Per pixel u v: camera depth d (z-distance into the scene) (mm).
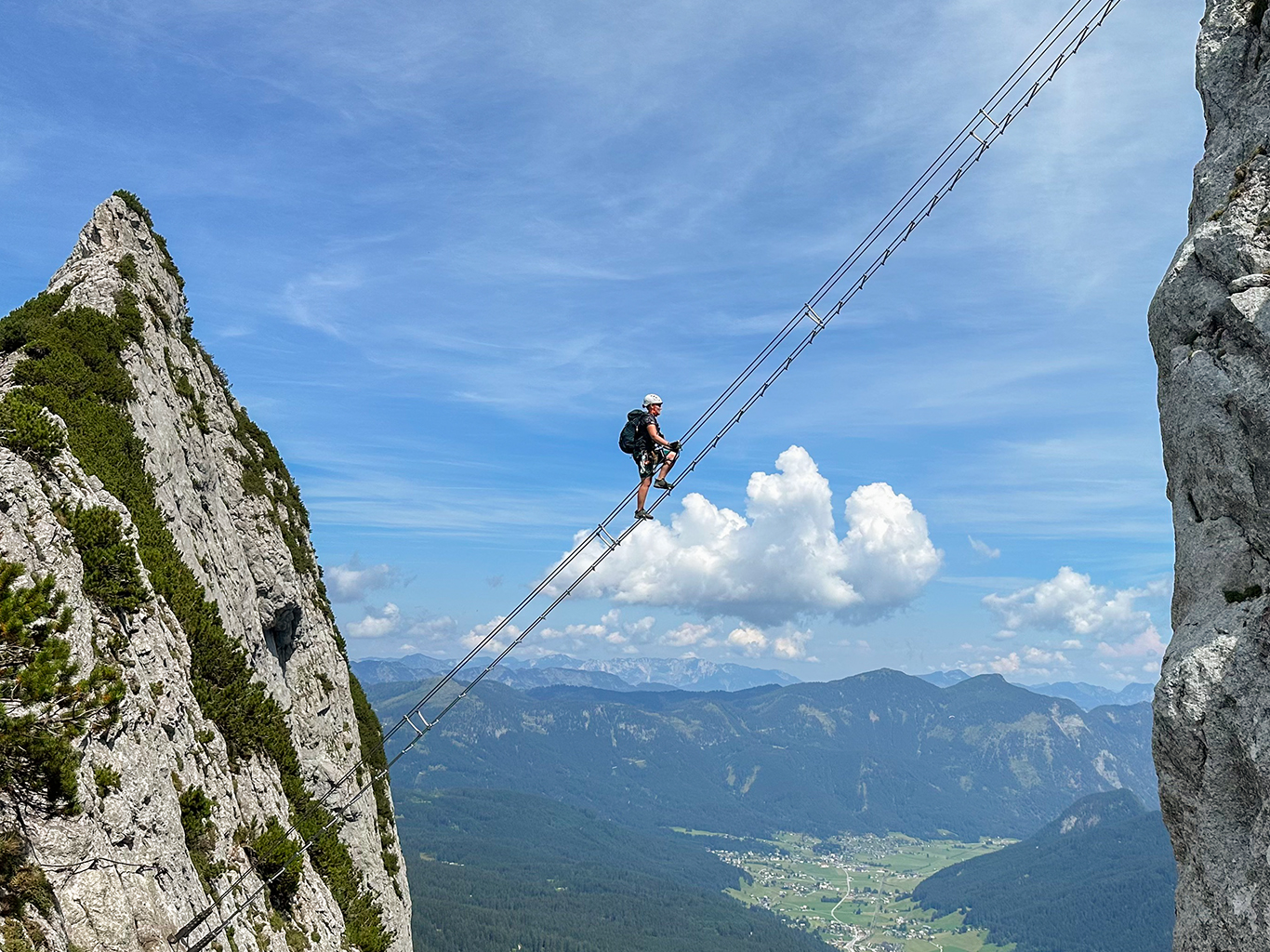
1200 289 25609
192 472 51156
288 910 36344
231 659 43219
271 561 60156
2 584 22578
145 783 26562
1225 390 24016
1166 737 23094
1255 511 23250
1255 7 27719
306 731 58594
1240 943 20469
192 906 26500
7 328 42000
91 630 27531
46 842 21969
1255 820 20875
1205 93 28422
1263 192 24891
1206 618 23500
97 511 30625
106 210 53594
